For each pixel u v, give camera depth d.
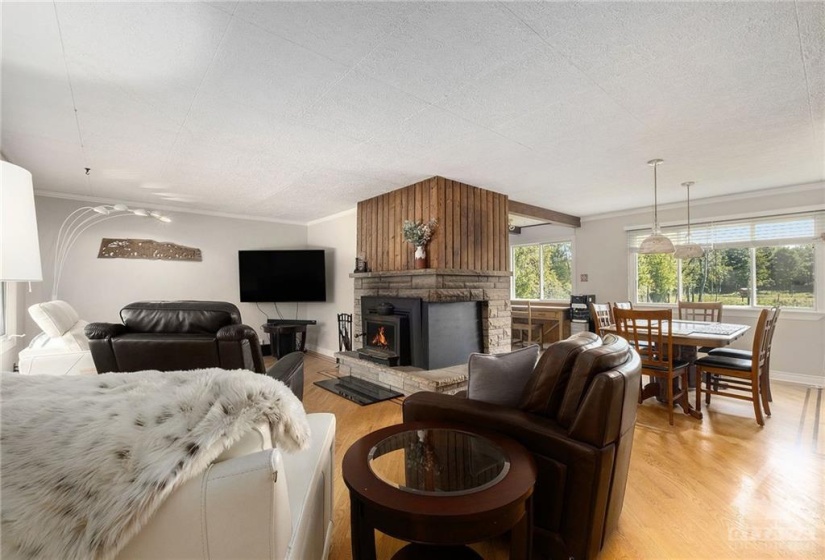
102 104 2.37
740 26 1.68
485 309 4.39
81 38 1.73
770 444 2.69
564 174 3.83
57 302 3.40
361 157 3.34
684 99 2.34
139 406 0.77
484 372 1.83
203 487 0.74
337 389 4.04
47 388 0.81
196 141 2.97
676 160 3.44
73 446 0.68
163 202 5.14
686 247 4.06
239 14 1.59
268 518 0.78
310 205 5.34
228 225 5.93
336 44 1.80
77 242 4.78
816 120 2.63
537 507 1.51
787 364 4.35
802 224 4.26
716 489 2.11
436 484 1.29
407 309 4.13
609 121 2.64
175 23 1.64
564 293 6.76
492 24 1.67
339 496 2.07
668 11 1.59
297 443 0.99
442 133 2.82
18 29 1.66
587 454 1.39
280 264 5.96
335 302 6.05
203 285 5.69
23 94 2.24
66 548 0.64
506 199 4.66
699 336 3.10
